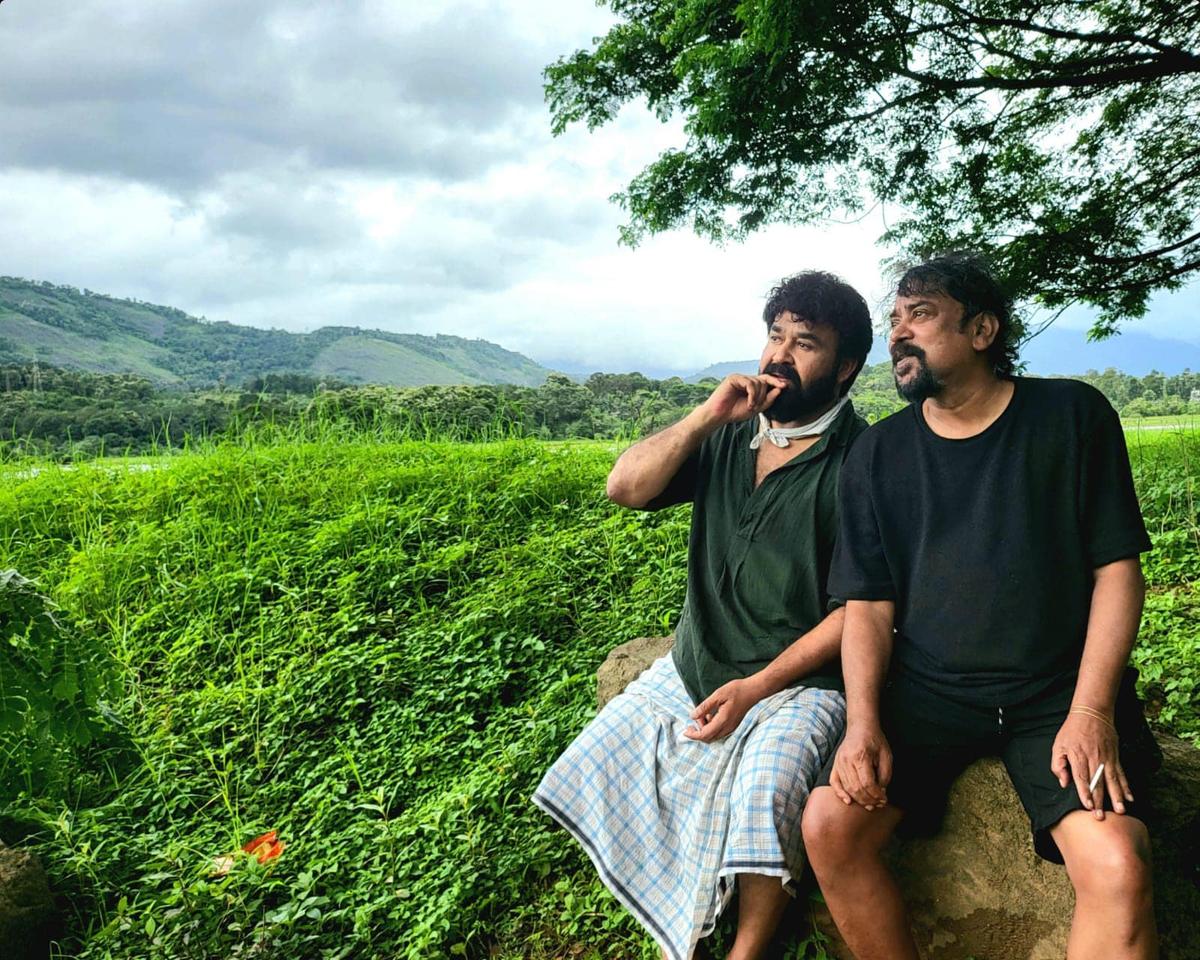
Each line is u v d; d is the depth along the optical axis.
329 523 7.30
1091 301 9.06
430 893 3.56
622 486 3.28
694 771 2.93
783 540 3.05
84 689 4.22
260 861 3.93
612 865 2.91
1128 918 2.12
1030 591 2.46
